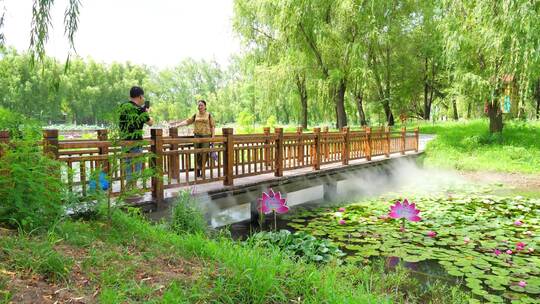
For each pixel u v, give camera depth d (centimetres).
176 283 264
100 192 382
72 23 385
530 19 1034
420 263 434
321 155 836
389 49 2294
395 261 438
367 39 1797
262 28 1970
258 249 385
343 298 282
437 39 2141
